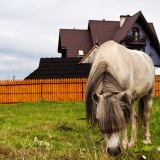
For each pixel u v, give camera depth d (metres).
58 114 18.33
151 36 53.97
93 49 42.28
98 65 7.40
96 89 7.06
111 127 6.29
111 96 6.61
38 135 10.33
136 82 8.96
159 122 12.38
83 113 18.47
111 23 57.12
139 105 9.95
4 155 6.99
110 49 8.14
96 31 55.88
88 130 11.78
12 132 10.85
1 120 15.76
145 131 9.80
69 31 57.44
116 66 7.97
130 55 8.77
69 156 6.88
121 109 6.44
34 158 6.67
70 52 55.28
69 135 10.88
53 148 7.99
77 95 32.34
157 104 20.81
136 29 53.72
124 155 6.73
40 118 16.70
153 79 9.84
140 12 52.81
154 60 54.88
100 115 6.42
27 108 22.20
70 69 41.28
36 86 32.50
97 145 8.34
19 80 32.62
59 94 32.44
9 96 32.56
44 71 41.34
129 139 10.42
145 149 6.80
